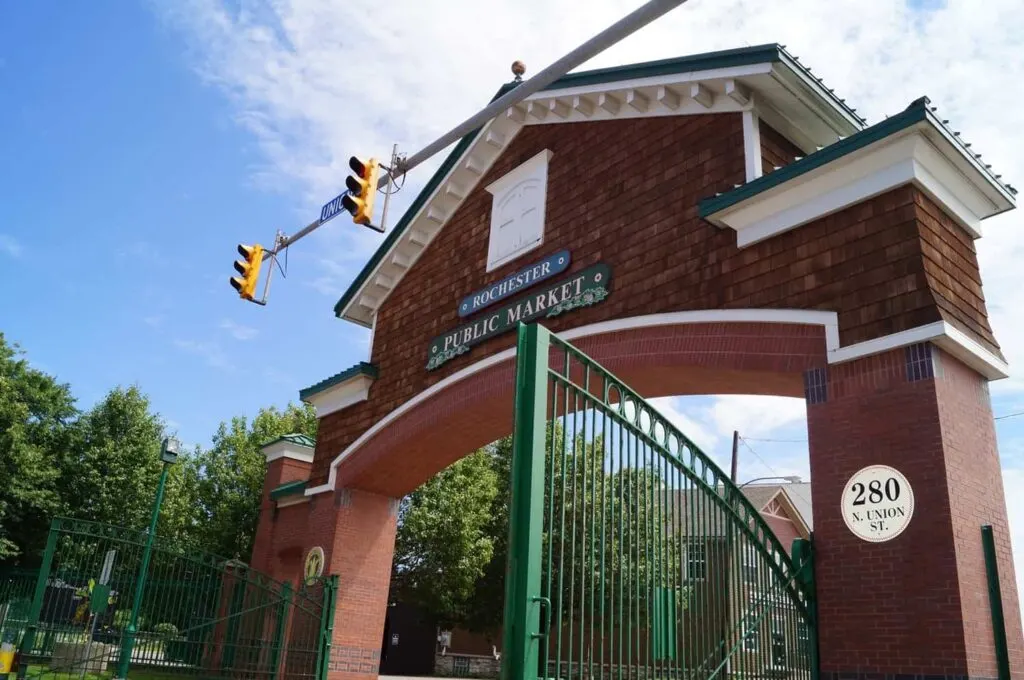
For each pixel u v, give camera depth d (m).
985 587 7.90
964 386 8.78
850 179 9.65
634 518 6.45
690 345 10.80
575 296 12.95
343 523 16.73
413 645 36.47
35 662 14.56
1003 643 7.73
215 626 16.12
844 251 9.54
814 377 9.34
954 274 9.23
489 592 33.94
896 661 7.77
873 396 8.73
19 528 30.22
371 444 16.62
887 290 8.95
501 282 14.63
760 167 11.17
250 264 13.34
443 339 15.64
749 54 11.09
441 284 16.48
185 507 31.00
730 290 10.68
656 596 6.30
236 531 30.06
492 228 15.59
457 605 31.98
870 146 9.27
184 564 15.48
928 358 8.42
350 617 16.20
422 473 16.83
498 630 35.28
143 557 15.40
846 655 8.12
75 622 15.05
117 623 15.70
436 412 15.19
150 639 15.07
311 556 17.02
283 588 15.60
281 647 15.16
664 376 11.41
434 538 30.41
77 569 15.60
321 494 17.55
